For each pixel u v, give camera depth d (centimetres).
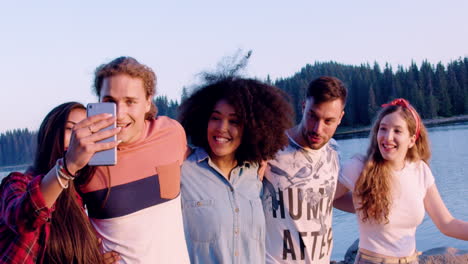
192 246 252
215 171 266
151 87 230
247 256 258
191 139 287
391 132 321
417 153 339
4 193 184
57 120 203
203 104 278
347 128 7744
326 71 8831
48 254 191
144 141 232
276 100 294
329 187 315
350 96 7962
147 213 221
